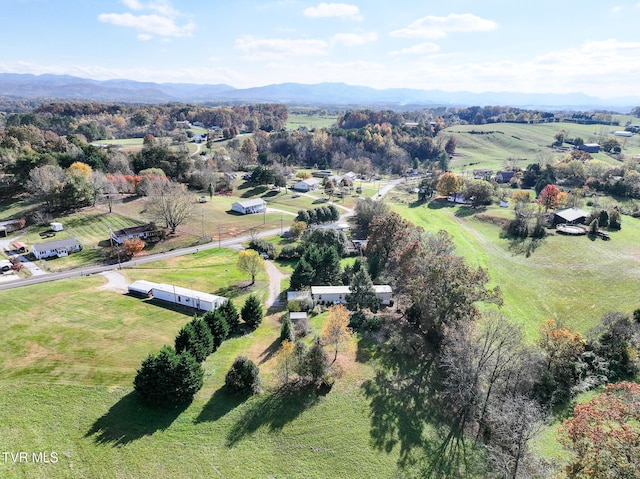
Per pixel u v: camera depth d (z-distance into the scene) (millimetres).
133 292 73000
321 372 50188
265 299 75250
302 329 62719
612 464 27953
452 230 118062
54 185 111625
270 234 114125
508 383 51469
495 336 51938
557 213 120750
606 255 95000
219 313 58719
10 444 38469
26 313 61531
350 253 103438
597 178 163375
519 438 40000
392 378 54000
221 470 38750
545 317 72938
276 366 53781
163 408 44719
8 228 100375
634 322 61750
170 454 39625
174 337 58031
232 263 92188
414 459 42688
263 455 40969
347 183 187750
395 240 87312
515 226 114625
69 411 42938
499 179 187250
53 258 88375
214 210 132750
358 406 48594
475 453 44469
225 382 48969
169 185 128750
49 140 169250
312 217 122812
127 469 37500
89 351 52750
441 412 49656
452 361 50688
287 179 189875
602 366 55781
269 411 46344
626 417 30812
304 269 76938
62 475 36188
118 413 43281
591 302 76500
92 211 117312
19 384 45656
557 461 39094
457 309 57656
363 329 65438
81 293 70938
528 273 90125
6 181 128250
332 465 40844
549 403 50312
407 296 73500
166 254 95375
